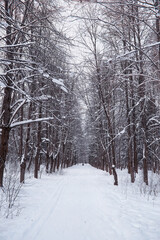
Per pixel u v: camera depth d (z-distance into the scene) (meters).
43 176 15.02
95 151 34.38
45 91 9.91
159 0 3.26
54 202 6.36
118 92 13.62
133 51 4.08
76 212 5.30
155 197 7.53
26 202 6.04
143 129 11.90
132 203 6.35
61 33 5.82
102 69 7.36
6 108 8.05
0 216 4.50
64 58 6.19
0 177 7.36
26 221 4.39
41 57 6.55
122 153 29.47
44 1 5.52
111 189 9.31
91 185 10.79
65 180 13.25
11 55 6.15
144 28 5.89
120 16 4.18
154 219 4.71
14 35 6.83
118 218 4.79
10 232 3.73
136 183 11.80
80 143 52.50
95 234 3.85
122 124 16.00
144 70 5.33
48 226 4.21
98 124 21.14
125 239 3.61
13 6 6.62
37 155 13.66
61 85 5.65
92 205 6.09
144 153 11.74
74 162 69.12
